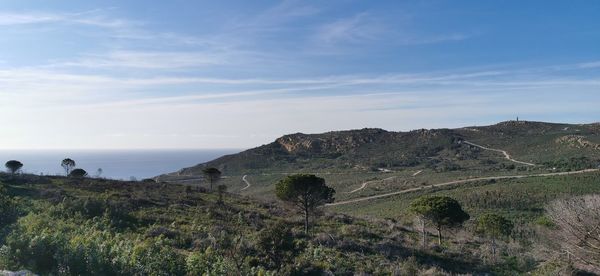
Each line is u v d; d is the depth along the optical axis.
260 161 165.62
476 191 74.12
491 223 30.84
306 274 19.98
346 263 21.98
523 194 66.38
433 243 29.75
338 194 95.12
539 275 18.11
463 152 150.38
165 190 44.72
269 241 21.92
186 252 20.17
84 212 26.19
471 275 22.58
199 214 31.59
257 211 36.31
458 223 30.78
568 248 14.17
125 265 14.43
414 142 175.12
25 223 18.75
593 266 13.98
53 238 14.73
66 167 59.50
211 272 15.99
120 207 28.72
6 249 13.65
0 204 21.06
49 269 13.64
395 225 37.44
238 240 22.70
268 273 17.81
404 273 21.27
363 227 33.12
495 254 27.95
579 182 71.50
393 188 94.50
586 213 13.52
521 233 35.62
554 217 14.77
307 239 26.66
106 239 18.39
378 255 24.67
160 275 14.80
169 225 26.53
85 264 13.78
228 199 43.50
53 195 31.66
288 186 29.77
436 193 80.19
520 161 120.75
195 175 148.38
